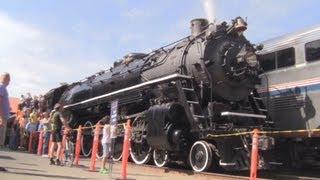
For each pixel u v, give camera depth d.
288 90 15.81
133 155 16.95
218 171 14.41
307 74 15.17
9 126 28.38
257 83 15.02
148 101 16.72
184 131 14.70
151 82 15.87
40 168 13.24
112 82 19.70
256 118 14.74
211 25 15.51
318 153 16.23
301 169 16.91
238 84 14.57
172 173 14.03
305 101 15.12
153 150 16.06
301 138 15.81
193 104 14.37
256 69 14.77
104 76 21.25
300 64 15.47
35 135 23.11
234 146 13.60
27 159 16.86
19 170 11.84
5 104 10.91
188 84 14.80
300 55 15.52
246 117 14.44
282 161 16.09
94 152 13.98
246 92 14.90
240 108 14.77
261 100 15.38
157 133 14.80
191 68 14.87
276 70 16.39
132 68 18.39
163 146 14.62
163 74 16.03
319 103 14.63
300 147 16.25
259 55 16.50
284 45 16.19
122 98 17.97
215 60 14.44
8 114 11.07
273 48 16.64
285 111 15.83
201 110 14.28
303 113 15.16
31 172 11.58
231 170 13.99
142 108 17.42
